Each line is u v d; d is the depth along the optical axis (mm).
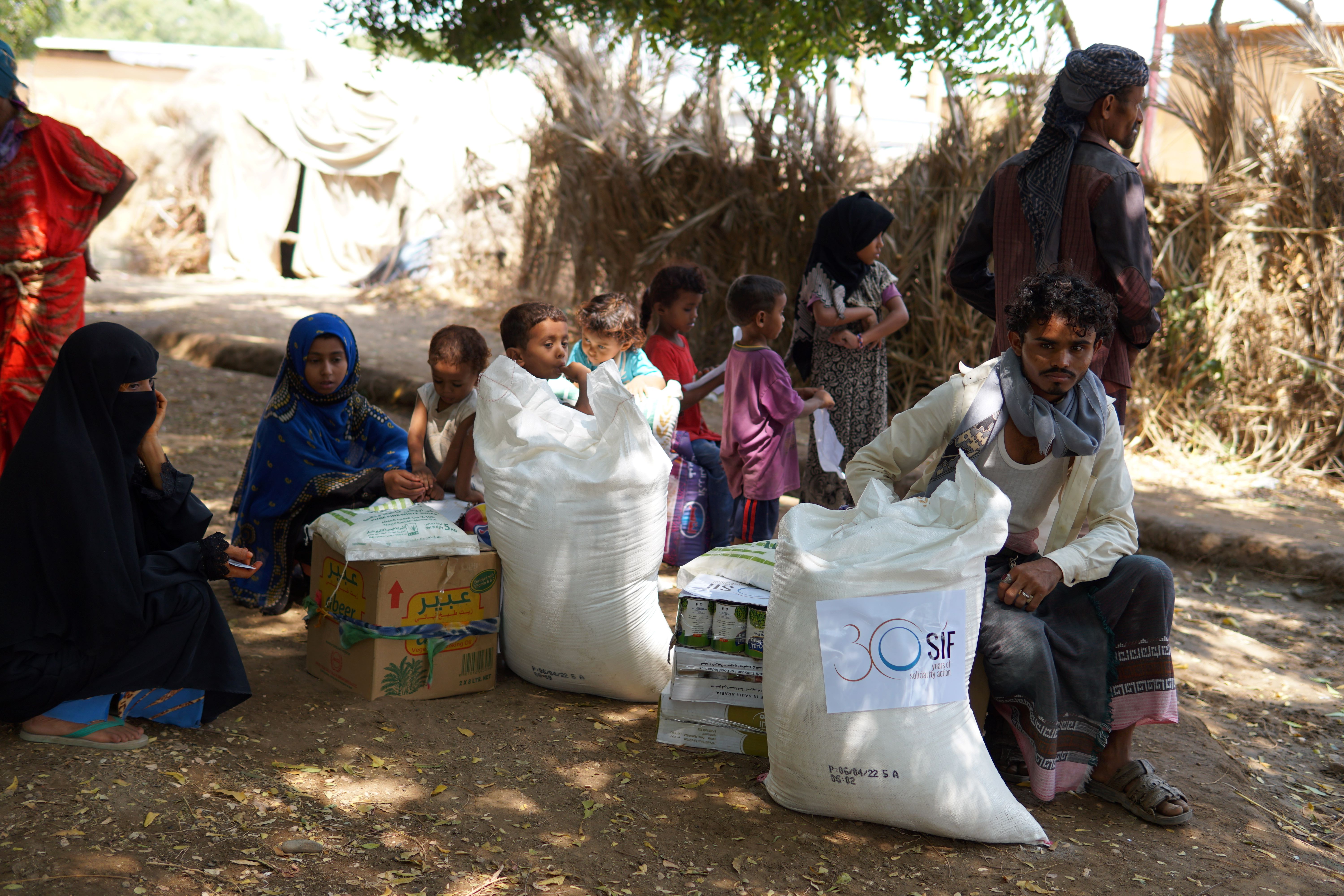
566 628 3385
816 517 2889
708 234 9711
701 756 3168
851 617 2680
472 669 3498
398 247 16141
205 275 17016
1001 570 3064
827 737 2701
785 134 9164
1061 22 8102
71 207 4492
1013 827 2723
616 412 3377
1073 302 2807
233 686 3057
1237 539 5957
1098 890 2564
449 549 3393
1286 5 7777
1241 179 7699
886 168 9148
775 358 4531
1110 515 2965
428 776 2930
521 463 3404
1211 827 2941
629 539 3332
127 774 2762
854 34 7719
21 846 2391
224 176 16859
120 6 51562
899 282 8570
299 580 4406
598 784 2951
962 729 2717
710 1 7758
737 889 2482
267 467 4164
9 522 2814
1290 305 7641
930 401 3096
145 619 2932
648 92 10422
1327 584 5613
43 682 2838
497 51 9422
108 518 2852
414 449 4379
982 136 8453
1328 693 4301
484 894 2391
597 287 11227
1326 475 7469
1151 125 9875
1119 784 3012
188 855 2434
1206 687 4266
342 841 2561
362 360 9586
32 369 4465
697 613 3141
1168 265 7820
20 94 4469
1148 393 7957
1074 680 2938
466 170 15539
